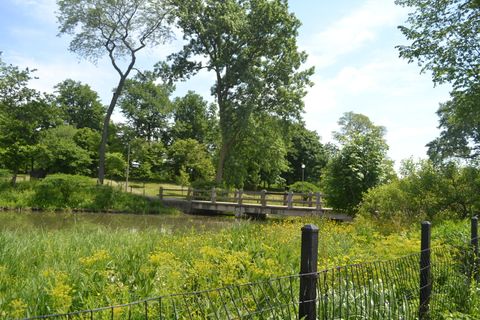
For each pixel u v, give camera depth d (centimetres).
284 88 3347
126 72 3291
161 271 424
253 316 346
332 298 346
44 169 3703
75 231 962
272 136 3569
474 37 1702
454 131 3553
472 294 527
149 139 5959
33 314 346
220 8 3256
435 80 1778
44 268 506
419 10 1812
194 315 338
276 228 1088
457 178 1402
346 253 692
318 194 2505
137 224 1995
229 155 3481
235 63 3206
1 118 2794
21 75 2836
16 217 2052
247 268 464
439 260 523
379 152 1758
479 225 881
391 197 1412
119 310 326
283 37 3306
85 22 3100
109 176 5066
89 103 6347
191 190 2969
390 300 402
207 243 741
